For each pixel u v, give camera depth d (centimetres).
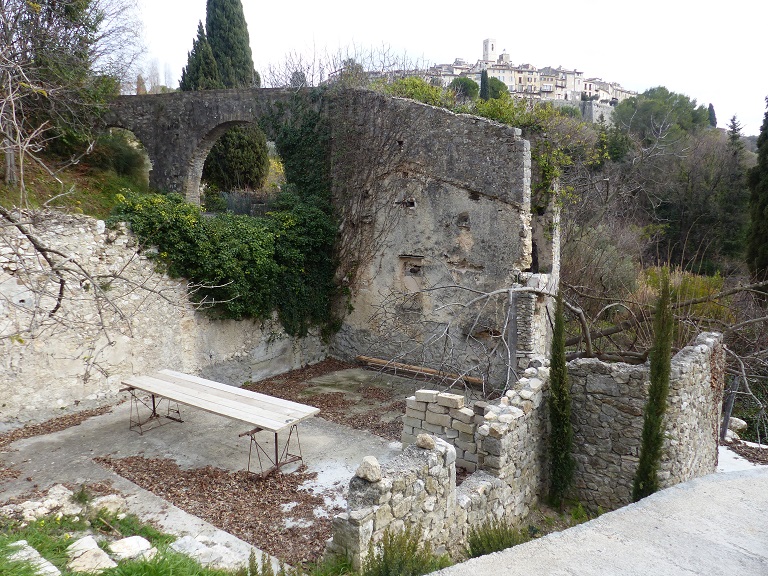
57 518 547
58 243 858
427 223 1163
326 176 1293
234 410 739
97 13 1253
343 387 1138
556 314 718
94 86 1301
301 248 1220
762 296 1377
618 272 1614
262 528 599
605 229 1942
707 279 1366
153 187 1520
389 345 1249
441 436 744
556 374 719
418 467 529
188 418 917
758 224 1716
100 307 530
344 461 780
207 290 1055
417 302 1198
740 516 355
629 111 3225
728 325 1037
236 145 1941
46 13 1098
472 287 1117
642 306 1074
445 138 1116
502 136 1048
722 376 898
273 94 1323
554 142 1195
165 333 1009
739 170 2370
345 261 1291
